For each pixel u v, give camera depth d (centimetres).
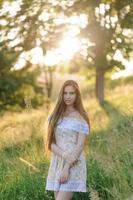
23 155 1101
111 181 923
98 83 2969
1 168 1053
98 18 2802
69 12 2817
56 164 803
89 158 998
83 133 798
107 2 2703
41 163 1016
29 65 3344
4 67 3359
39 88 3997
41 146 1166
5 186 972
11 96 3769
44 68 4222
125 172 933
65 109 810
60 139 800
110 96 3147
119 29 2773
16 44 2803
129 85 3244
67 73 3528
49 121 813
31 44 2809
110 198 883
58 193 792
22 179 970
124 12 2703
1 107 3738
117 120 1355
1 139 1248
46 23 2778
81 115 806
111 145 1047
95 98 2886
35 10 2736
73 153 789
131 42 2814
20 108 3778
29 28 2755
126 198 859
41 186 941
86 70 3359
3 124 1588
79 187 793
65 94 806
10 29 2759
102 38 2800
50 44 2861
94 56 2891
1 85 3716
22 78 3838
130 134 1049
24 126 1433
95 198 816
